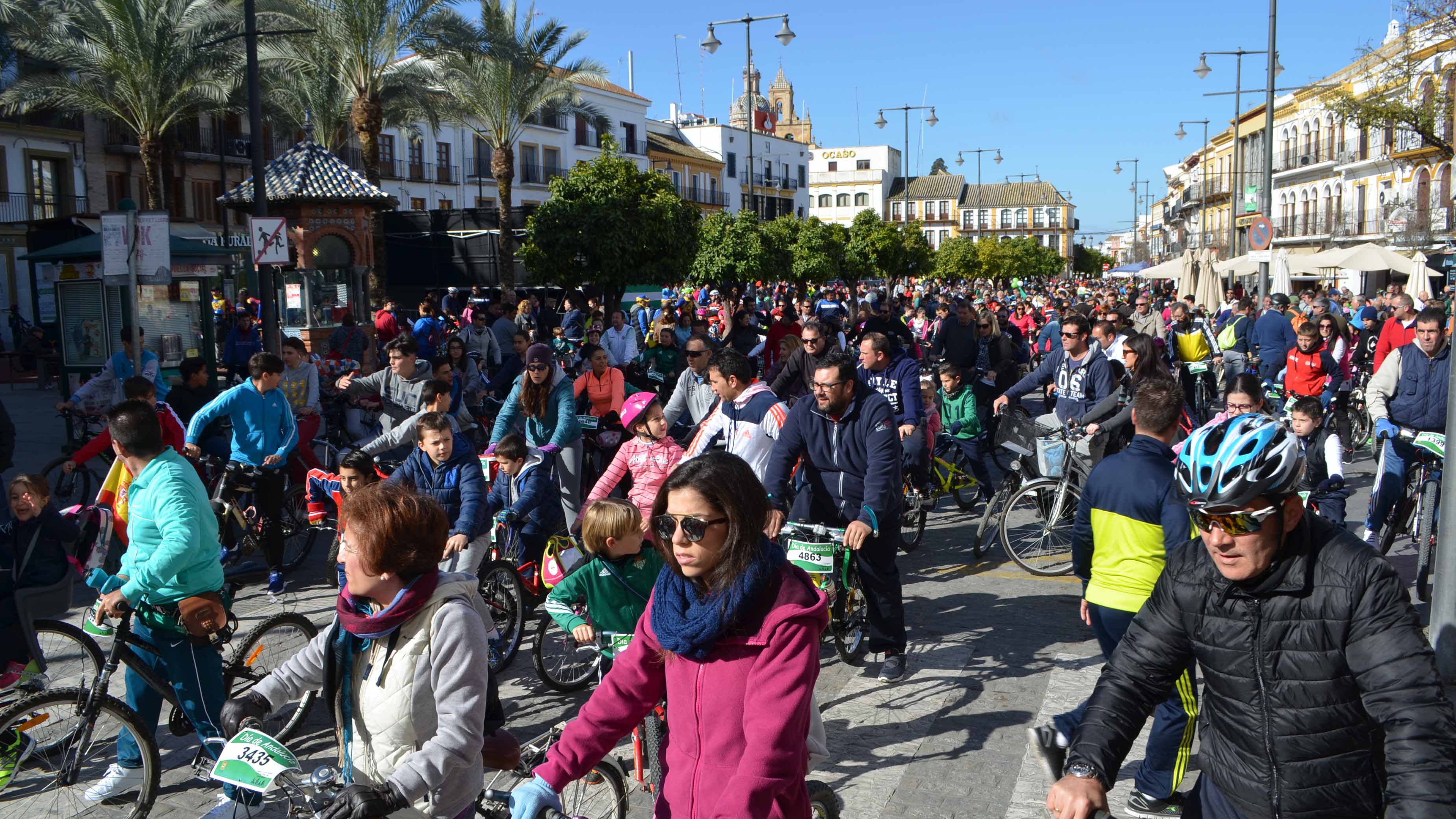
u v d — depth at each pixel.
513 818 2.38
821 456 5.64
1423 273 21.12
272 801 3.35
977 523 9.68
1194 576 2.34
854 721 5.24
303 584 7.77
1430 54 29.28
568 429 7.12
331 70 24.72
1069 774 2.25
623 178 24.66
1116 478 4.15
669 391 13.31
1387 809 2.04
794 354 8.74
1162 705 4.07
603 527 4.38
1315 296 24.61
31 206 32.50
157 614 4.33
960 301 12.59
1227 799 2.35
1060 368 8.35
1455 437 4.21
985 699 5.49
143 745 4.23
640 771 4.15
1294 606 2.19
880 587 5.62
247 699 2.68
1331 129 49.72
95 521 5.38
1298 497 2.17
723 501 2.33
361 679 2.70
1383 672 2.10
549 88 30.72
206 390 8.86
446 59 28.31
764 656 2.31
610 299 25.80
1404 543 8.55
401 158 44.88
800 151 84.06
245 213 20.39
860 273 55.16
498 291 20.44
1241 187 63.75
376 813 2.35
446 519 2.66
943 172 136.00
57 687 5.04
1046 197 116.31
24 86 27.84
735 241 37.53
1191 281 28.72
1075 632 6.54
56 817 4.16
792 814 2.36
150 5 26.12
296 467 8.65
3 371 24.80
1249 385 6.13
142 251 7.62
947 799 4.41
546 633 5.54
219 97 28.42
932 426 9.66
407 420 7.06
